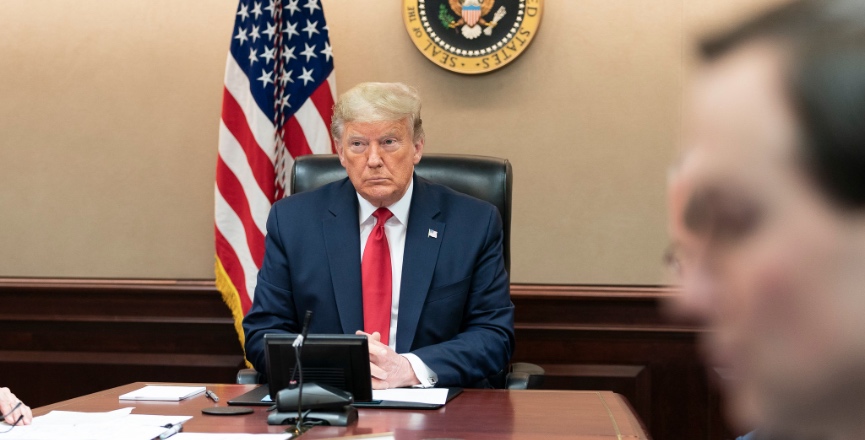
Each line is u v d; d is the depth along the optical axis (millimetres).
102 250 3688
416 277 2238
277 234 2354
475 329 2240
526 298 3508
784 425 154
